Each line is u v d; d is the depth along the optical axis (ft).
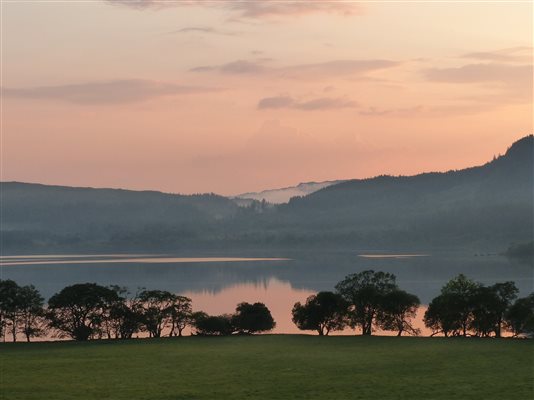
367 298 499.92
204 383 302.25
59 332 493.36
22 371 334.03
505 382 299.58
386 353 384.06
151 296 498.69
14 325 479.82
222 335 488.02
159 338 470.80
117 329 495.41
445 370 329.52
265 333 510.58
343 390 286.46
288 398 272.51
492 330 473.67
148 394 280.31
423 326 550.77
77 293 487.61
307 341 440.04
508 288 479.00
